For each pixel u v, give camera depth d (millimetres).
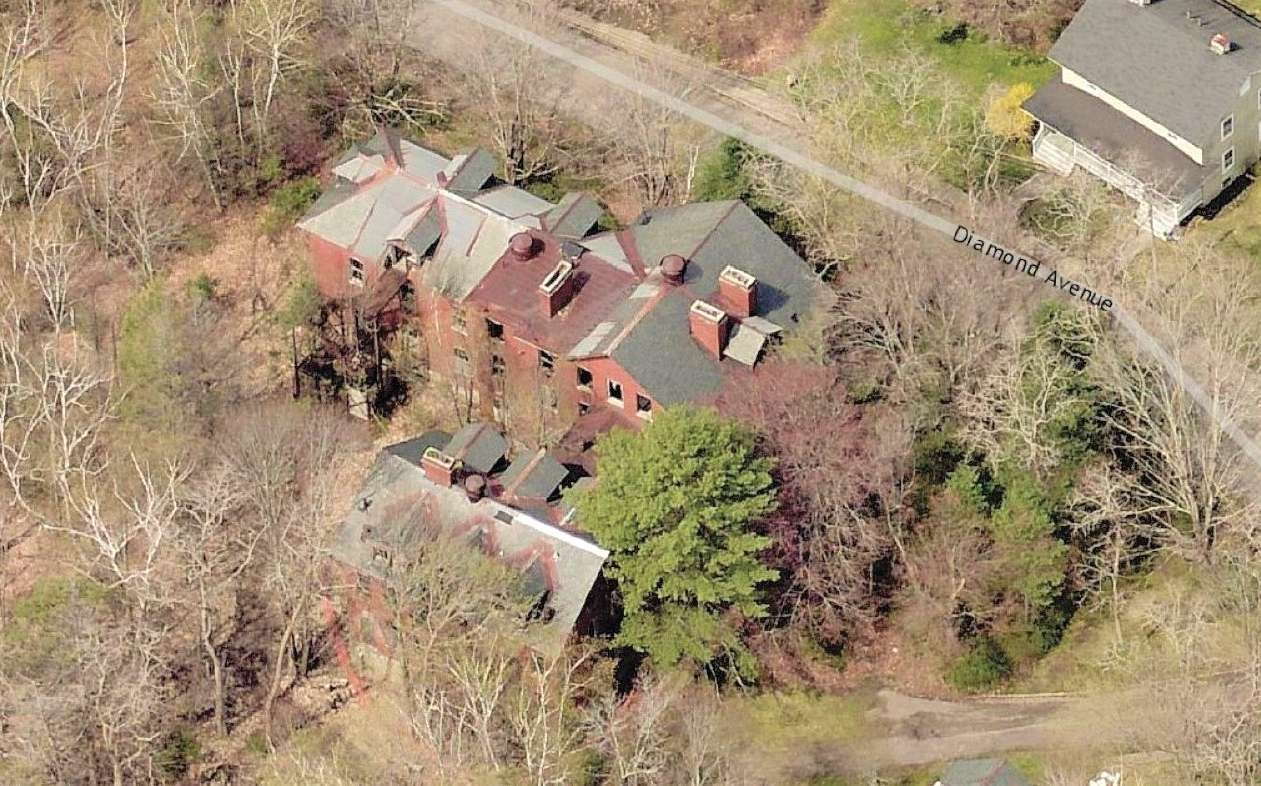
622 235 112438
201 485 104188
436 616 95688
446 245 112625
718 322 104062
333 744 100875
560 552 98625
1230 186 121938
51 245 116438
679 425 96438
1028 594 100500
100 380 110875
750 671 100062
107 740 94875
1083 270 108000
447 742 96250
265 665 104312
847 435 101312
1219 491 99938
